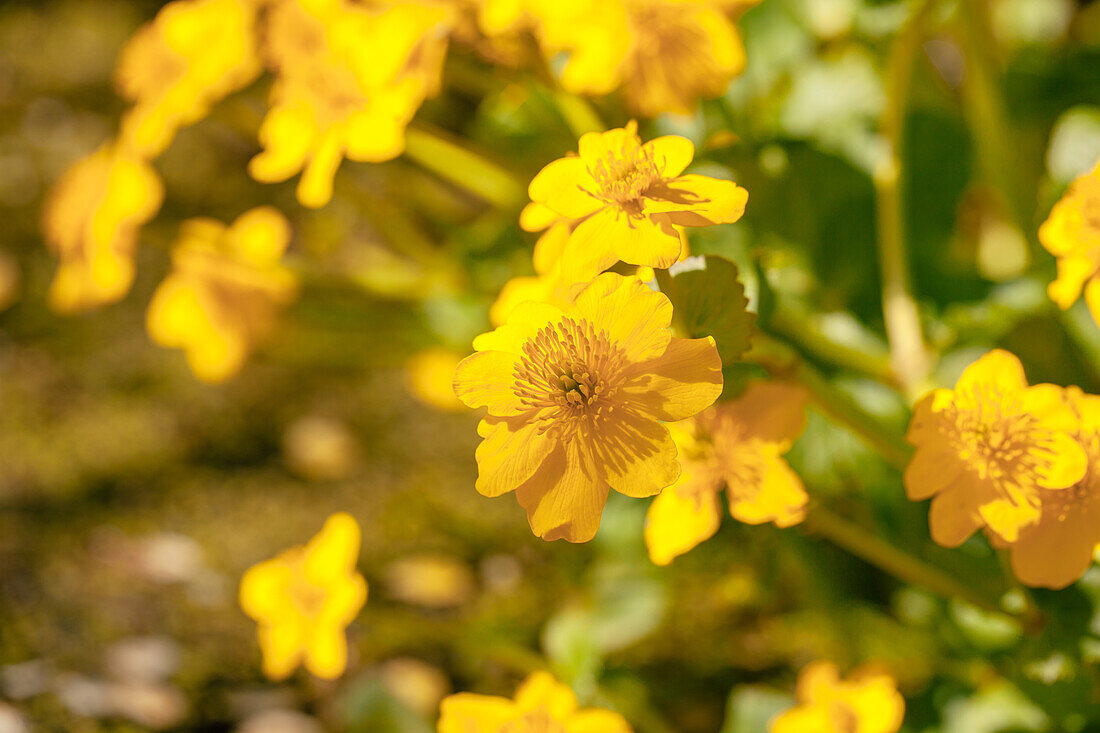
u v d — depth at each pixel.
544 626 0.72
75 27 1.37
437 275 0.75
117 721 0.62
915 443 0.43
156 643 0.69
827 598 0.58
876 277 0.62
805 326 0.55
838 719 0.49
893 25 0.65
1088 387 0.59
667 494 0.46
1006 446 0.43
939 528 0.43
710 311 0.43
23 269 1.05
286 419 0.94
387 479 0.88
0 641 0.66
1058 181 0.62
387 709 0.58
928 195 0.68
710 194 0.41
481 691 0.68
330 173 0.48
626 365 0.40
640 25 0.52
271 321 0.72
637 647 0.71
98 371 0.97
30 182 1.14
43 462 0.85
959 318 0.57
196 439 0.91
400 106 0.48
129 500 0.83
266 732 0.64
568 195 0.41
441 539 0.82
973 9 0.62
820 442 0.54
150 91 0.54
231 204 1.13
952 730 0.55
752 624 0.72
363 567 0.80
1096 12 0.93
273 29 0.51
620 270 0.43
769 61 0.69
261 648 0.71
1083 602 0.49
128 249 0.57
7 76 1.29
